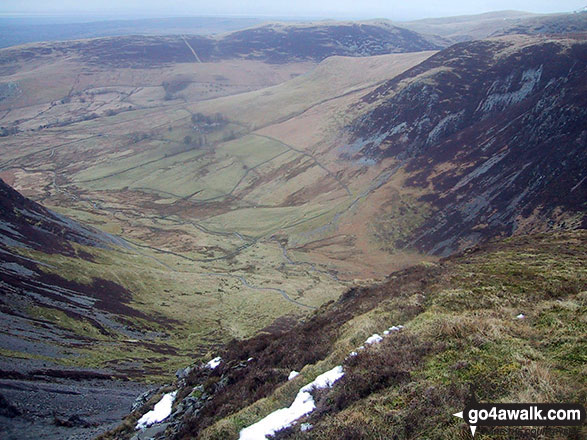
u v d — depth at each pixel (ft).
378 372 45.24
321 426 40.73
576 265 81.41
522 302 63.36
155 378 136.56
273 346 79.56
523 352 42.45
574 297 60.49
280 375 64.75
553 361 40.29
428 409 36.70
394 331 58.70
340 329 72.74
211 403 65.05
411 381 42.37
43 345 132.46
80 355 136.87
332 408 43.68
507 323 50.78
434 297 71.77
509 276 77.41
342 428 38.68
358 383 44.93
